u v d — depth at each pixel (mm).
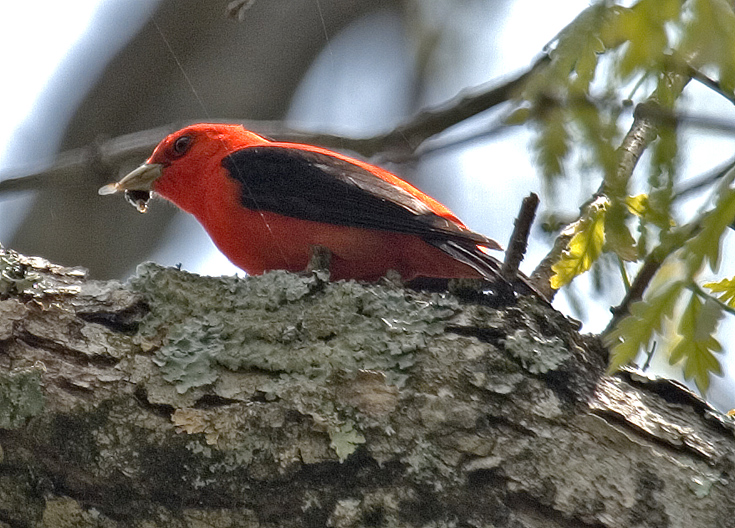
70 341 7527
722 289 8406
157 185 12133
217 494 7270
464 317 7891
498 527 7230
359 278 10969
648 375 7914
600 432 7465
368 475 7309
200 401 7418
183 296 7930
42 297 7656
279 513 7285
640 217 8320
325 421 7363
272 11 20234
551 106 6312
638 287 9008
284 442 7336
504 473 7320
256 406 7387
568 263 8703
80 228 18969
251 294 8008
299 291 8023
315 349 7648
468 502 7277
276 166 11008
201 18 19797
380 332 7777
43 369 7367
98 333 7605
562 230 9844
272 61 19938
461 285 8430
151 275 7996
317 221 10664
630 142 9039
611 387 7754
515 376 7598
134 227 19203
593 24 6125
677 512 7270
